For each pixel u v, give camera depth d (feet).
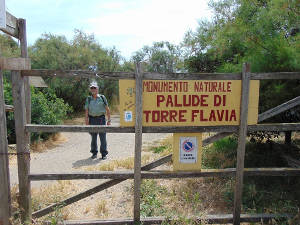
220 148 22.48
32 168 21.74
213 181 17.88
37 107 29.25
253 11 17.17
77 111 55.31
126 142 31.78
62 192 16.52
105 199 16.15
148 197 15.57
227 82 11.63
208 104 11.69
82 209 14.94
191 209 14.56
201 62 26.96
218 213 14.44
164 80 11.41
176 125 11.73
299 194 15.80
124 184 18.16
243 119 11.75
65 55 57.16
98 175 11.96
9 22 10.75
